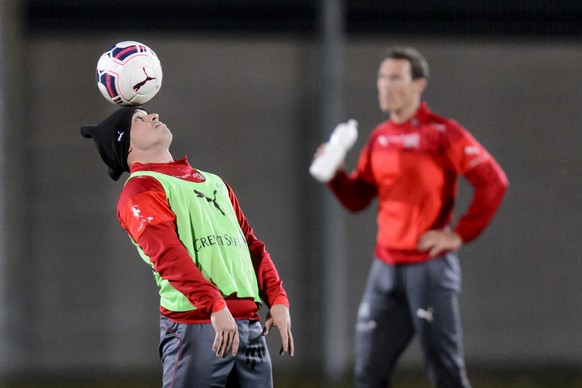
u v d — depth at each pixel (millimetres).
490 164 21328
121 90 14703
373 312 21938
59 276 39969
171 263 13367
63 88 39969
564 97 41125
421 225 21422
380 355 22016
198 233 14070
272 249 40594
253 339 14312
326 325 37312
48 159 39938
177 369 13984
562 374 38219
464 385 21641
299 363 39969
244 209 40562
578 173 41062
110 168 14812
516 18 41062
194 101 40250
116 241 40250
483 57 40938
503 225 40875
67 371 39719
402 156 21469
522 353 40875
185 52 40219
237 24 40469
